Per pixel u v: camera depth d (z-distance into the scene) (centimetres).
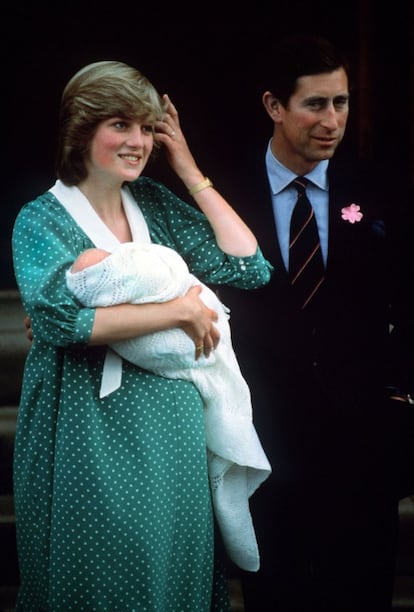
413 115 2122
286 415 1179
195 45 2934
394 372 1184
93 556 1030
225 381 1088
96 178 1055
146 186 1119
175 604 1077
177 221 1120
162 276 1016
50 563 1046
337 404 1167
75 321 998
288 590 1223
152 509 1032
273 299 1170
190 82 2936
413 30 2122
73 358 1033
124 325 1005
